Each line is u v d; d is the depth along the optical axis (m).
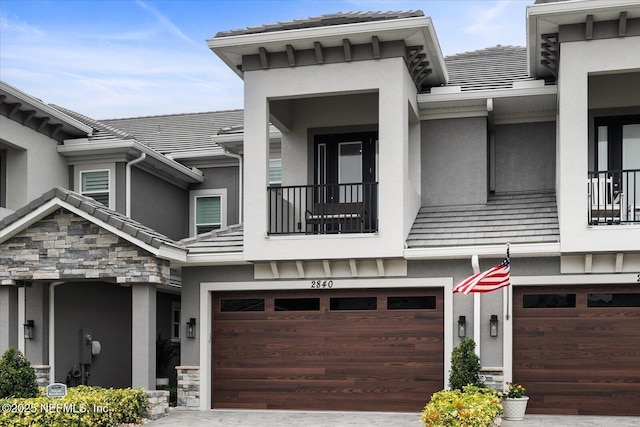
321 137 17.42
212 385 15.74
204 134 22.64
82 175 19.28
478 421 11.03
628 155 15.84
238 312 15.83
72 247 14.77
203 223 21.30
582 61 13.83
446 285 14.62
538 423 13.06
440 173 16.55
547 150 16.56
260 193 15.19
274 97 15.30
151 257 14.41
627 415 13.84
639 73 15.73
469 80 16.98
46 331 15.85
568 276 14.07
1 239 14.94
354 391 15.07
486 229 14.84
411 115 16.22
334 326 15.30
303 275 15.31
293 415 14.64
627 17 13.47
